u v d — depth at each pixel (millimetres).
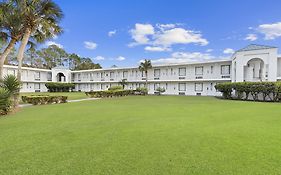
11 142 5719
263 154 4613
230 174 3672
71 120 9148
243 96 23141
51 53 65750
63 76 55438
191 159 4367
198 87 36750
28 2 14648
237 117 9734
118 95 31156
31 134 6594
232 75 31000
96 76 51312
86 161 4309
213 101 20234
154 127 7512
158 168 3939
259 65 28750
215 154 4652
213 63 35000
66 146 5340
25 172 3818
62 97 19547
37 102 17625
